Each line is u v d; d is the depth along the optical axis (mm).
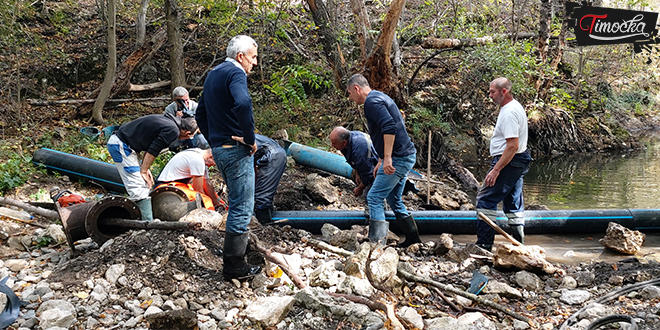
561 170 10461
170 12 9617
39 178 6559
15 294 3398
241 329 3283
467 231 5566
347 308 3379
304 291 3512
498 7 12742
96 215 4262
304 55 11180
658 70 17781
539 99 12344
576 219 5547
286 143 7777
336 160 7230
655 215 5559
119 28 11633
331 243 4797
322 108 10680
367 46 8922
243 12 10898
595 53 15367
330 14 10344
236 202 3703
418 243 4930
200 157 5035
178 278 3729
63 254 4324
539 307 3754
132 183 4672
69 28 11469
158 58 11055
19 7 10047
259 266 3941
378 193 4609
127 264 3812
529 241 5414
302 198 6531
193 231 4207
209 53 11438
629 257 4770
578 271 4422
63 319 3184
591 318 3434
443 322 3309
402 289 3883
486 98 11930
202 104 3865
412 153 4574
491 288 3900
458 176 9508
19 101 8453
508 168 4652
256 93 10820
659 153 12781
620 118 15758
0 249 4410
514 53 10617
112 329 3191
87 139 7957
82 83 10359
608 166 10945
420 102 11344
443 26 11547
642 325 3277
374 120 4379
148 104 10227
